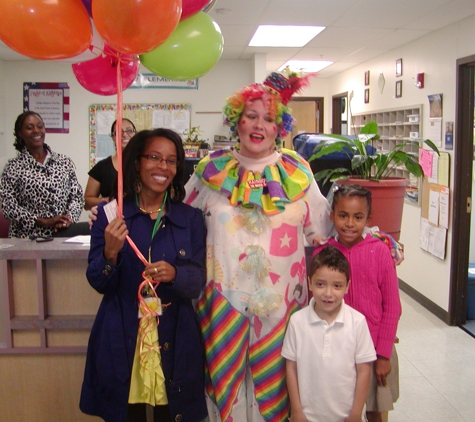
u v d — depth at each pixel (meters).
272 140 1.45
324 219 1.59
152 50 1.27
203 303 1.49
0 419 1.79
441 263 3.66
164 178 1.31
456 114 3.38
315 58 5.07
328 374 1.37
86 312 1.78
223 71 5.07
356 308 1.48
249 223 1.40
